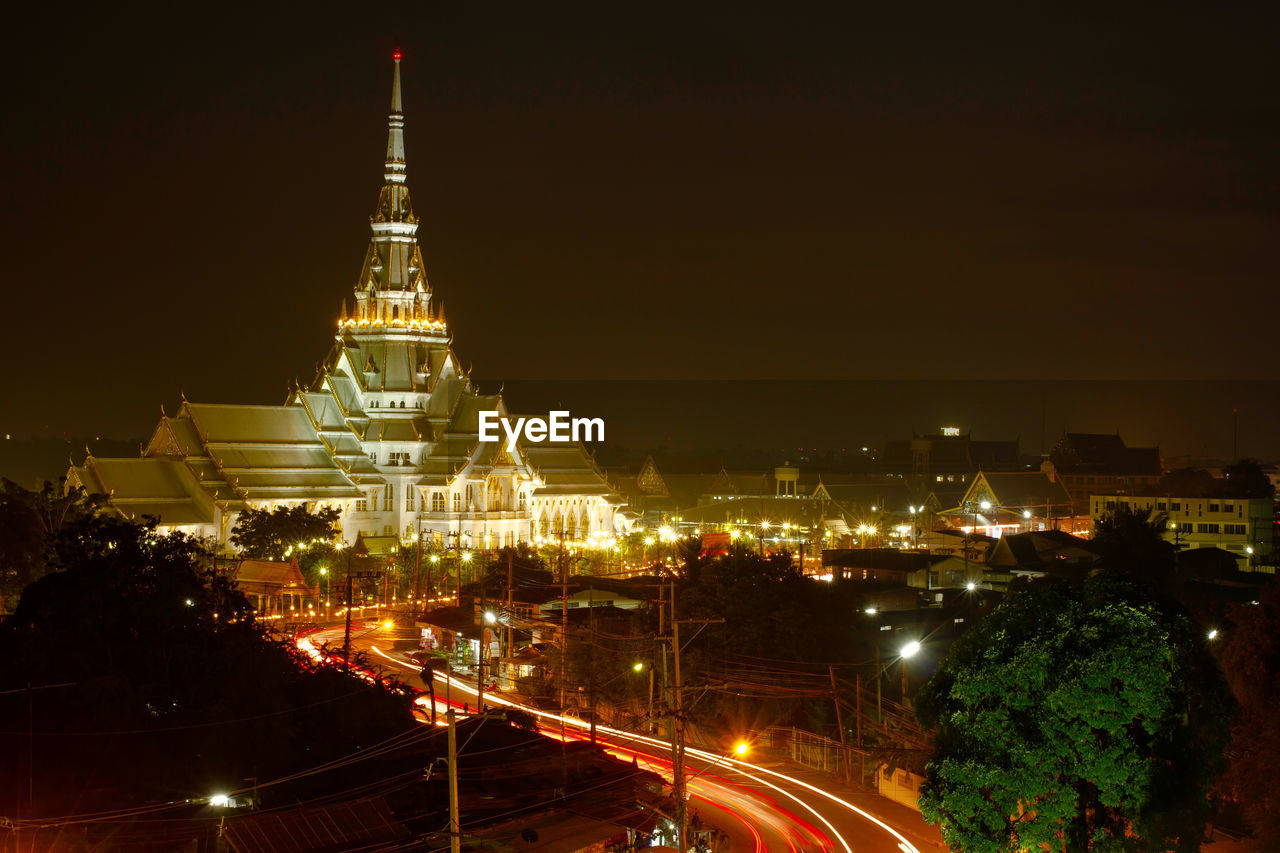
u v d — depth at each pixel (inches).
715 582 4707.2
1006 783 2664.9
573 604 5251.0
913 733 3826.3
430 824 2797.7
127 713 2871.6
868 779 3782.0
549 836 2780.5
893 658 4746.6
